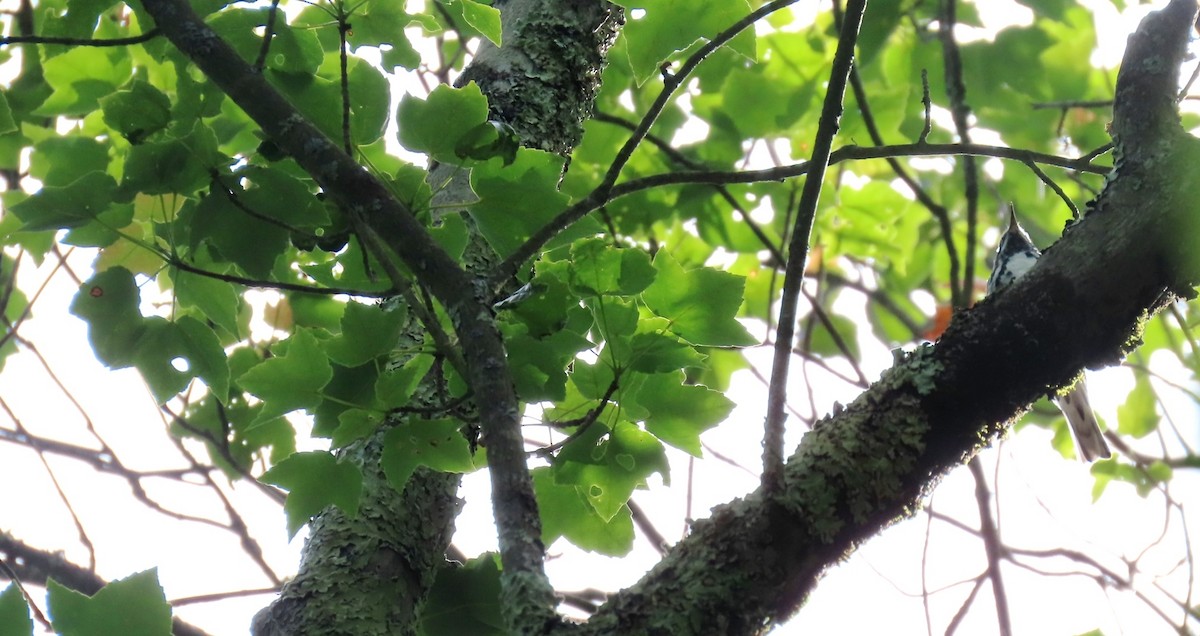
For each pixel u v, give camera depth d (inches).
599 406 58.1
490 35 59.9
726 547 53.8
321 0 61.1
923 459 54.8
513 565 51.2
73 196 57.8
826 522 54.1
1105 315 55.1
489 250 63.1
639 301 59.6
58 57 67.7
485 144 56.8
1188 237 54.7
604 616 53.2
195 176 57.7
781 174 59.9
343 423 55.8
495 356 53.7
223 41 57.2
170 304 61.4
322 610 58.4
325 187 55.8
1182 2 56.6
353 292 57.7
